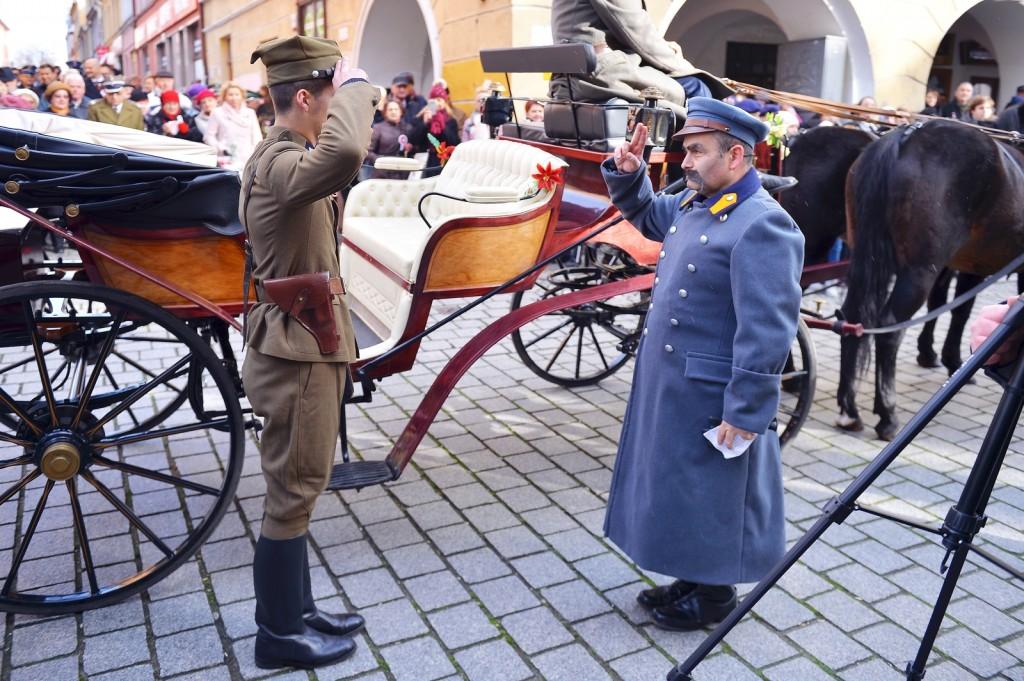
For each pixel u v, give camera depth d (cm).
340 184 214
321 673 243
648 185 268
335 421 237
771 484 255
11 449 384
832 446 415
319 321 228
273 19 1505
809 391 374
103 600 264
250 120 830
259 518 329
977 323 192
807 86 1100
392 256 327
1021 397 182
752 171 235
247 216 229
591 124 371
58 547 305
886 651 259
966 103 898
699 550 243
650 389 250
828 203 470
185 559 272
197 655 250
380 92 226
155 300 272
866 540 325
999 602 286
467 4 948
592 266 454
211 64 1909
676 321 240
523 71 385
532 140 431
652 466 246
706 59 1335
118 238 261
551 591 286
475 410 449
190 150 290
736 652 257
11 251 259
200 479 360
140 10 2677
